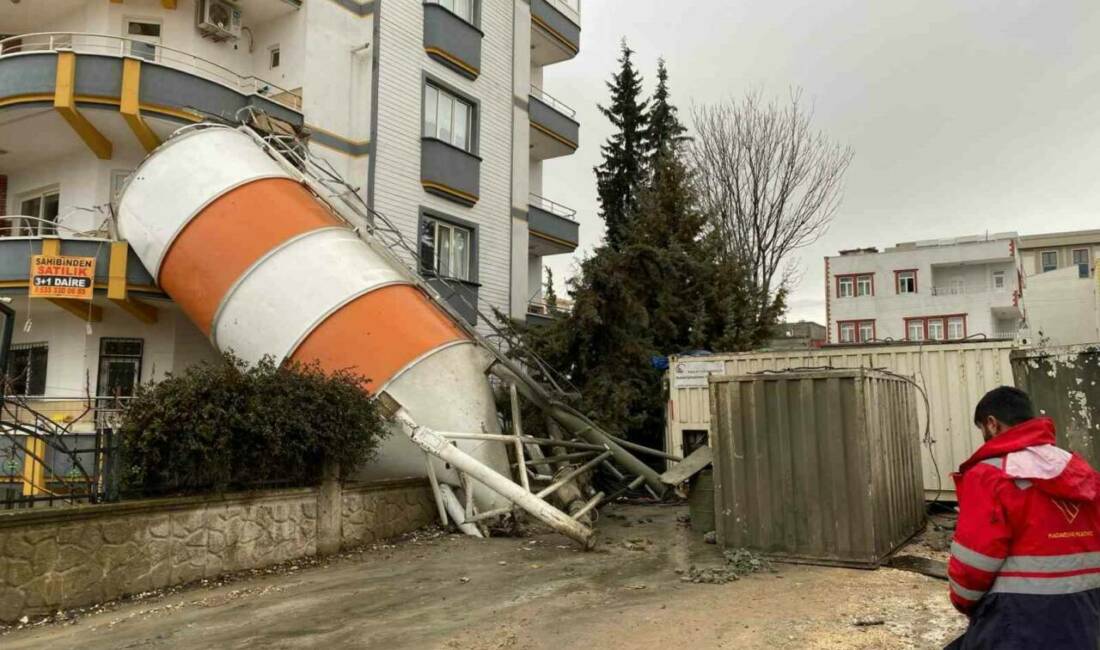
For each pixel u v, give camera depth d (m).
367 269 12.28
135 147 15.39
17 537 6.62
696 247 21.20
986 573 3.12
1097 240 67.38
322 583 8.07
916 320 55.16
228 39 16.69
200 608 7.11
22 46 15.49
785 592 7.17
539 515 9.94
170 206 12.57
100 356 14.93
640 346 16.30
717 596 7.12
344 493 9.77
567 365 16.11
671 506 13.87
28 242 13.57
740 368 14.88
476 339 13.27
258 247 12.04
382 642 6.01
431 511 11.45
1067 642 2.98
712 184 27.77
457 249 19.52
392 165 17.50
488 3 20.92
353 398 9.80
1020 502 3.09
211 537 8.16
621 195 32.81
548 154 25.88
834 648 5.50
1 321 9.99
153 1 16.11
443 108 19.33
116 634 6.35
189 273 12.32
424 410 11.44
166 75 13.99
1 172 16.73
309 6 16.55
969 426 12.43
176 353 15.00
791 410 8.63
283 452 8.77
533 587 7.72
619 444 14.16
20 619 6.59
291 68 16.59
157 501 7.68
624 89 33.16
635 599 7.12
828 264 58.16
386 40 17.59
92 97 13.57
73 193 15.51
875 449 8.42
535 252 26.16
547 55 25.66
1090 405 7.58
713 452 9.11
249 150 13.27
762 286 26.05
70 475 7.99
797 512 8.49
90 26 16.06
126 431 7.94
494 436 11.12
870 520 8.07
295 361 10.66
